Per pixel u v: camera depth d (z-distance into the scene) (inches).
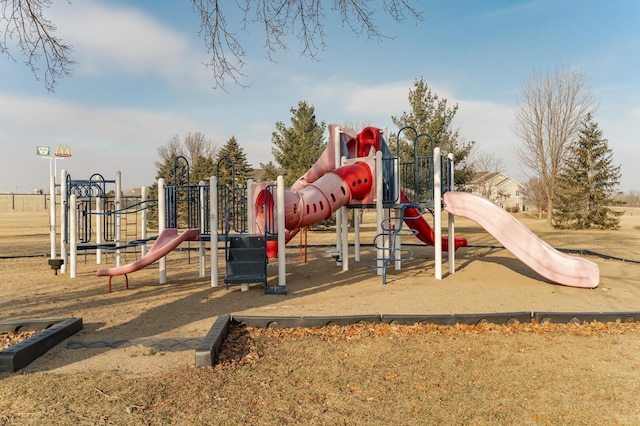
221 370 159.6
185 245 788.6
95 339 205.2
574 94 1171.9
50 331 194.7
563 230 1152.2
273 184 349.1
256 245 343.3
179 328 226.5
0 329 212.4
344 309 267.1
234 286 357.4
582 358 173.3
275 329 219.6
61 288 349.1
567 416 124.5
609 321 230.8
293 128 987.3
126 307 278.4
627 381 149.7
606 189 1208.2
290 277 407.5
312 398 136.1
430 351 181.8
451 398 136.2
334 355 177.2
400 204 400.2
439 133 869.8
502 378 152.3
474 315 226.7
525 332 212.5
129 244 402.9
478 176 2145.7
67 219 452.1
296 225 368.8
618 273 419.2
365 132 450.9
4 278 400.2
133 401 132.5
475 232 1025.5
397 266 457.7
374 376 154.4
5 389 141.2
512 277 398.0
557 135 1198.9
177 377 152.6
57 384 145.6
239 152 1531.7
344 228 450.3
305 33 257.6
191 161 2091.5
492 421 121.5
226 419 122.1
